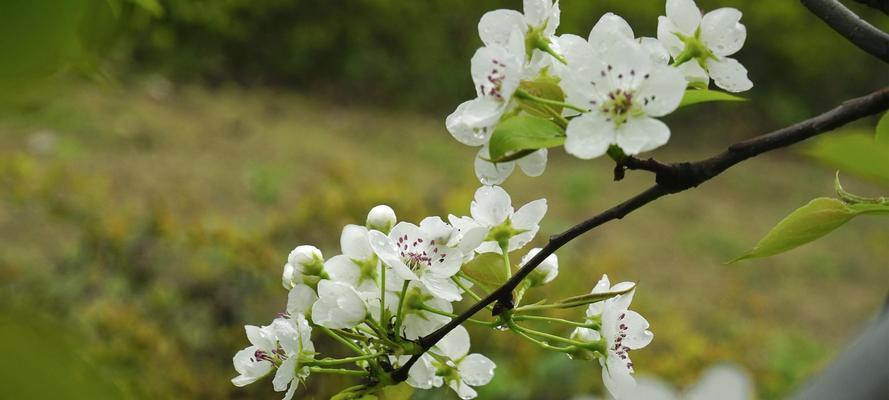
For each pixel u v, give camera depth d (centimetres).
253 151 1378
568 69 151
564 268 722
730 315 1052
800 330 1098
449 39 1856
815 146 114
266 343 197
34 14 76
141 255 652
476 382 206
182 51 1683
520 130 150
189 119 1464
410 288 189
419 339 182
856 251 1420
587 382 598
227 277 606
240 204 1149
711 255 1307
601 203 1441
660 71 148
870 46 165
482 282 194
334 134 1565
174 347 566
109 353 537
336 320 182
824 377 75
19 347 78
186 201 1088
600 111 149
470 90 1852
